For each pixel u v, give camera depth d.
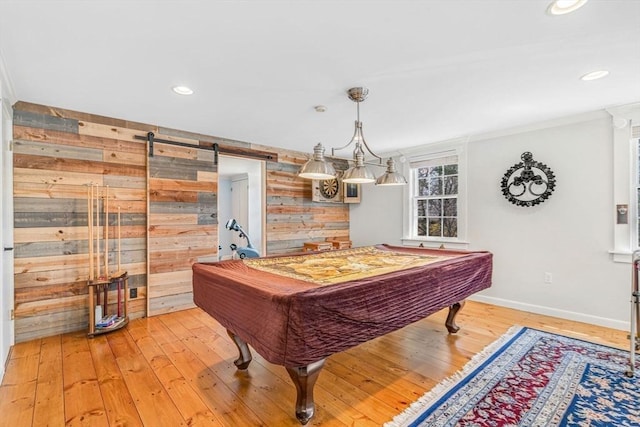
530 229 3.62
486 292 3.99
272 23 1.66
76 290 3.06
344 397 1.97
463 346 2.71
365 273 2.12
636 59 2.07
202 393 2.02
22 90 2.54
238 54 1.99
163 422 1.74
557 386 2.05
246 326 1.70
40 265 2.88
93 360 2.45
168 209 3.63
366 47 1.91
